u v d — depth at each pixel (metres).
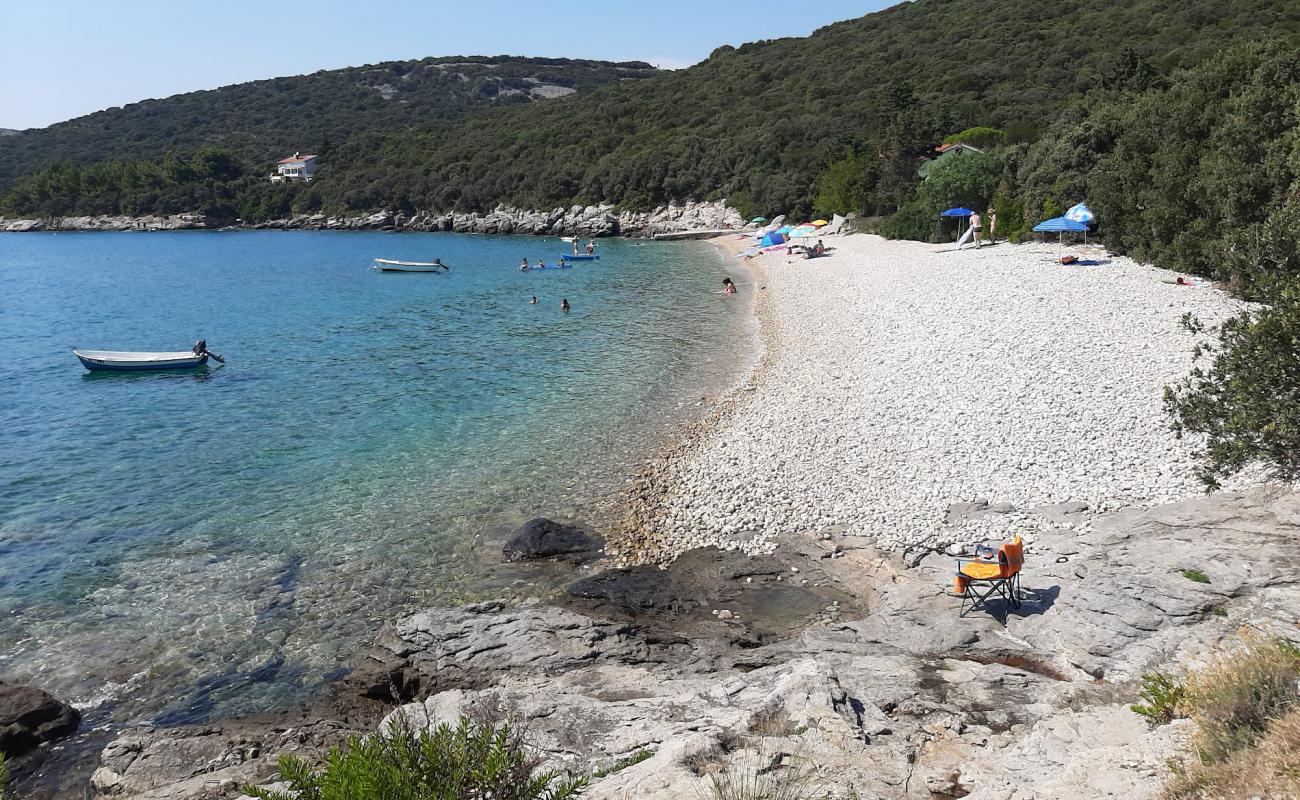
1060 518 15.74
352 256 87.88
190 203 146.75
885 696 10.49
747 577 15.58
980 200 59.34
